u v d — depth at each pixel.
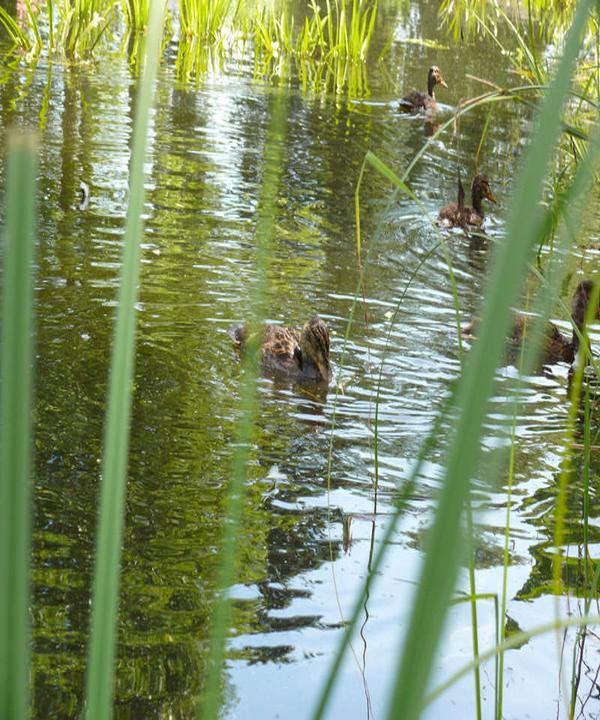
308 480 7.47
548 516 7.14
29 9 23.08
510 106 24.41
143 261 12.13
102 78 21.66
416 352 10.45
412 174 18.27
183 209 14.45
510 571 6.31
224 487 7.23
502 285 0.82
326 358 9.56
